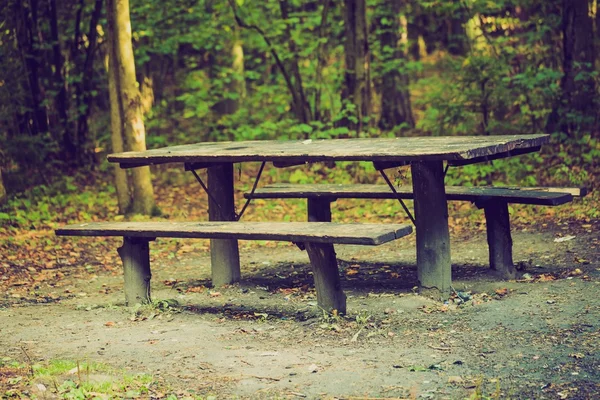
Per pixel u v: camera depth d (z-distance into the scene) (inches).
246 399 191.0
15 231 447.5
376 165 285.0
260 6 658.8
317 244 261.6
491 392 188.1
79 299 316.5
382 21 639.8
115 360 225.0
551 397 183.2
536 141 293.3
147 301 297.1
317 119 607.5
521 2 584.7
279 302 292.4
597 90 542.6
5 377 208.7
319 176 560.1
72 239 436.1
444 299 279.4
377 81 666.8
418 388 192.7
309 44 625.6
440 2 608.4
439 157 254.5
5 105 542.6
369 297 290.2
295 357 222.5
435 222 281.1
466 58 560.7
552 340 223.6
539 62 584.1
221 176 326.6
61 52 654.5
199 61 738.2
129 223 301.9
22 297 321.1
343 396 190.1
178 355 227.9
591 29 542.6
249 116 641.6
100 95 706.8
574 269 304.7
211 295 309.4
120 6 469.7
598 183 462.0
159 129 660.7
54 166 599.2
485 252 354.6
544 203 288.2
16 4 577.0
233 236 265.9
